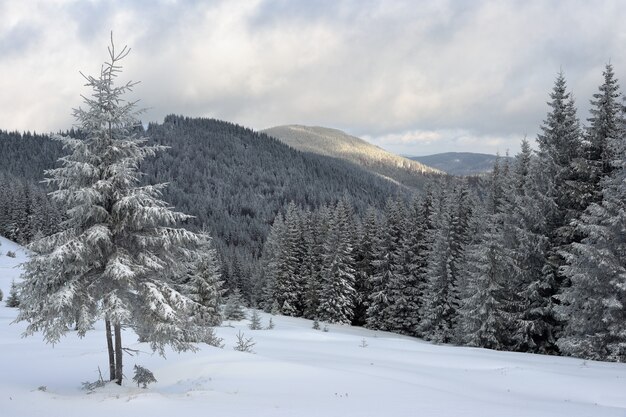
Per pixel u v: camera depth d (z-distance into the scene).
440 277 38.28
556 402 11.67
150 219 11.73
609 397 12.41
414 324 46.28
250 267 87.06
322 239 60.69
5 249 85.25
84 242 11.09
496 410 9.99
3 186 115.62
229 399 10.84
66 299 10.57
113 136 12.08
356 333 42.09
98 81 11.53
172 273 13.03
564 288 24.83
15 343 22.55
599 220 22.38
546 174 28.38
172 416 9.14
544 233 28.17
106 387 11.88
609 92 26.84
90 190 10.98
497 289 28.23
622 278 20.45
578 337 22.33
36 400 10.41
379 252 49.44
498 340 28.59
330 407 9.99
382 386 12.53
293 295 59.72
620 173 22.67
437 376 15.20
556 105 28.86
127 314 11.00
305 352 21.73
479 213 39.59
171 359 16.89
